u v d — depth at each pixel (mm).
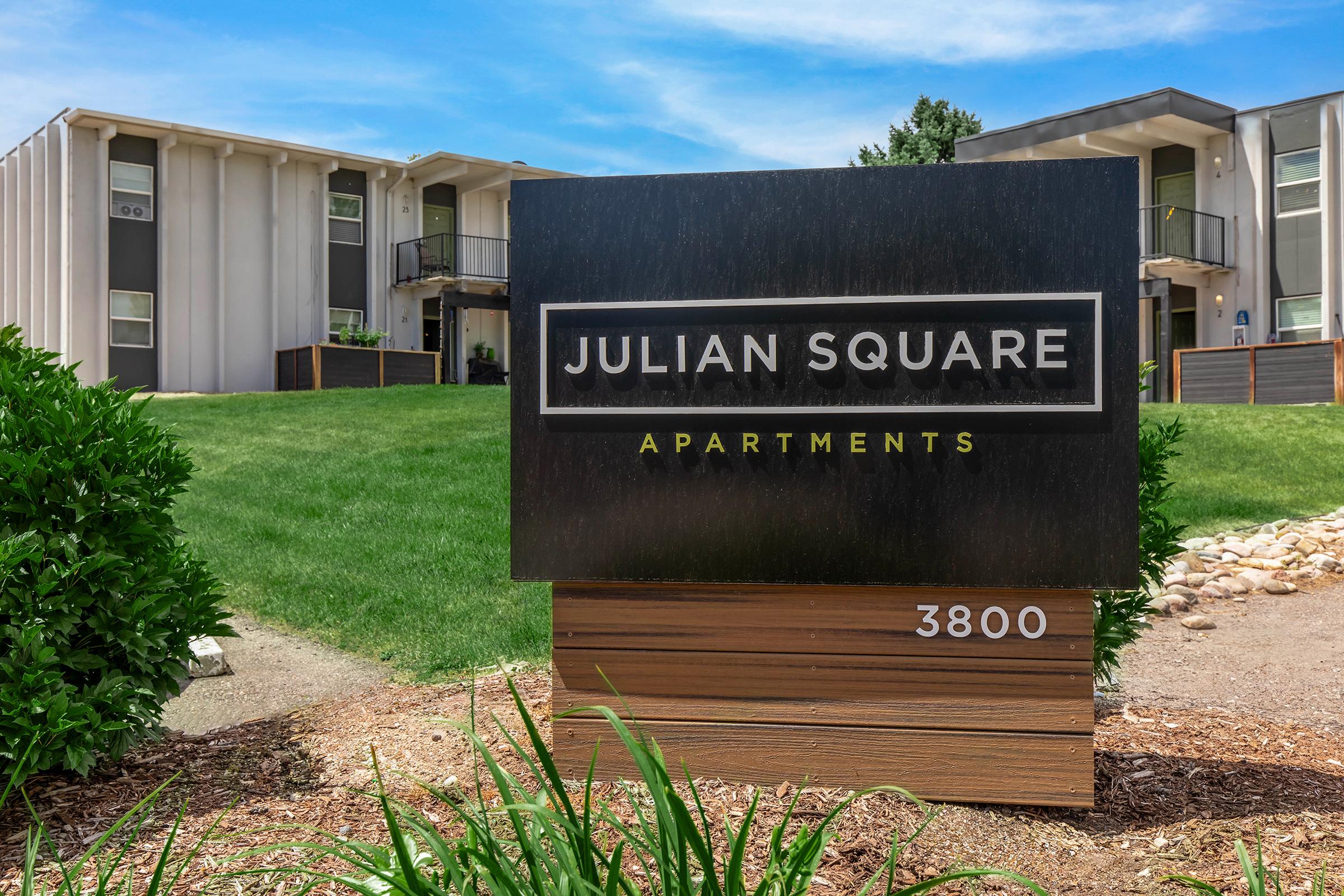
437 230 27328
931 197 2900
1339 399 17234
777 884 1897
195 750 3568
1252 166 22438
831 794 2949
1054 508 2859
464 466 9789
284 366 23391
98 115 21516
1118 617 3500
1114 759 3471
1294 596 6270
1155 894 2471
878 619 2982
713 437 2988
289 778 3252
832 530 2949
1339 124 21359
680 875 1586
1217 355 19094
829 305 2939
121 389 22406
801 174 2949
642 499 3023
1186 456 10539
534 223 3049
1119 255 2830
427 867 2123
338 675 4707
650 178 3000
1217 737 3760
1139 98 21938
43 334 24047
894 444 2918
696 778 3051
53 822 2852
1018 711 2928
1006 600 2930
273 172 24297
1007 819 2895
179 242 23141
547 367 3049
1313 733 3811
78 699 3131
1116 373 2838
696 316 2994
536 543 3068
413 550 6977
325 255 25188
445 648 4953
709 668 3053
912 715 2971
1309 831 2828
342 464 10336
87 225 22156
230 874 1714
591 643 3105
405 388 17359
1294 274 22047
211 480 10086
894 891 2385
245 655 5098
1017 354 2865
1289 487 9219
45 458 3143
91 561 3113
